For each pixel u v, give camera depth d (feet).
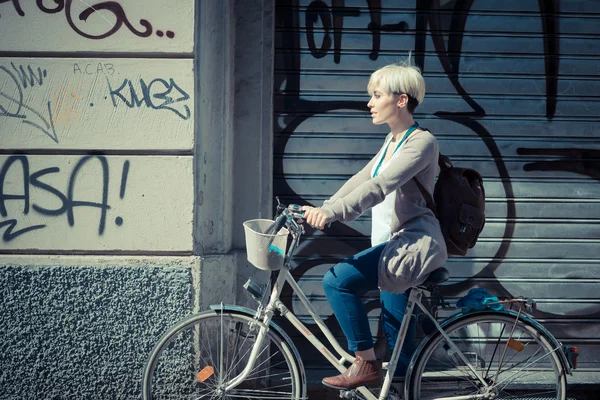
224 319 9.89
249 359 9.57
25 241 11.10
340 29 13.46
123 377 11.03
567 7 13.50
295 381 9.79
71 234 11.08
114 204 11.09
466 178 9.50
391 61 13.48
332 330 13.46
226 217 12.69
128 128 11.07
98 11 11.00
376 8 13.44
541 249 13.56
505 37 13.53
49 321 11.00
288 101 13.47
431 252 8.86
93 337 11.00
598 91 13.58
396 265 8.84
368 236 13.50
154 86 11.04
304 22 13.43
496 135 13.56
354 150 13.51
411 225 9.05
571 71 13.56
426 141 8.86
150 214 11.07
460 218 9.17
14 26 11.03
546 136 13.56
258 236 8.53
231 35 12.94
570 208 13.58
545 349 9.81
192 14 10.96
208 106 11.98
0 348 11.01
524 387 11.29
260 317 9.60
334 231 13.50
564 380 9.74
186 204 11.07
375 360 9.29
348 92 13.50
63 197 11.09
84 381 11.04
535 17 13.51
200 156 11.39
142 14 10.98
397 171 8.60
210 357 10.55
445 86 13.53
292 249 9.57
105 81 11.06
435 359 10.79
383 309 9.84
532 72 13.55
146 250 11.09
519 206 13.57
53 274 10.96
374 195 8.50
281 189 13.52
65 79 11.06
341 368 9.59
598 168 13.60
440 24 13.50
